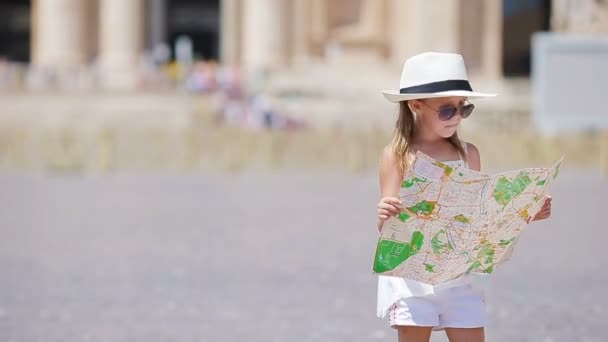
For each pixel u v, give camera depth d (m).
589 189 32.38
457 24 61.59
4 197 30.00
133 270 17.42
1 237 21.53
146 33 81.94
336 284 16.20
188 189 32.69
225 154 39.50
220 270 17.44
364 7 66.06
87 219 24.69
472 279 7.91
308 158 39.53
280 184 34.59
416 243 7.64
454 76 7.71
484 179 7.39
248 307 14.41
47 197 30.08
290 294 15.36
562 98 38.12
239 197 30.12
